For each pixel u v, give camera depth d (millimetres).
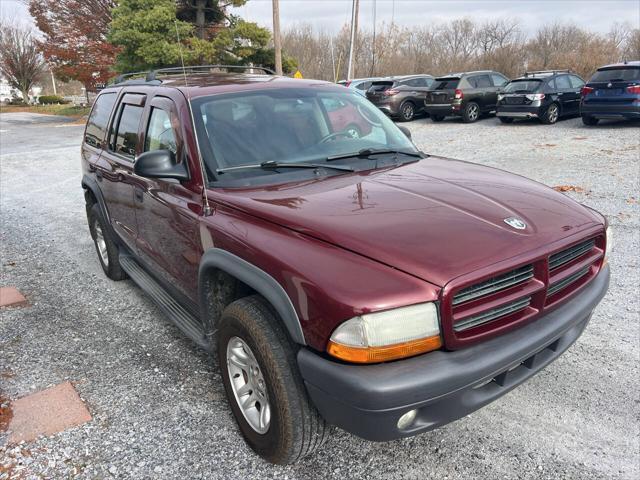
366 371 2105
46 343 4129
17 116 37500
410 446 2854
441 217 2553
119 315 4586
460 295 2211
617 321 4039
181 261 3379
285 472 2699
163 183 3492
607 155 10461
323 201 2744
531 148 11750
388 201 2732
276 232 2557
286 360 2408
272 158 3268
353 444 2889
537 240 2473
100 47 28734
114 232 4844
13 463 2807
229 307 2697
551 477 2602
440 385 2129
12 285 5395
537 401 3174
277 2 20453
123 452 2873
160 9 21625
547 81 15438
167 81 4027
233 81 3865
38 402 3334
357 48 44344
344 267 2232
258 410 2771
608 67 13555
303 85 3955
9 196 10016
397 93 19016
